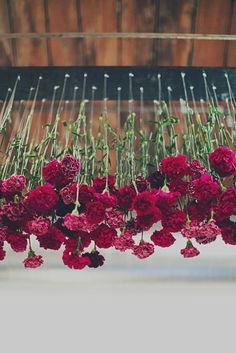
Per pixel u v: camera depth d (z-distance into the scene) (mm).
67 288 1559
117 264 1704
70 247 1483
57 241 1481
